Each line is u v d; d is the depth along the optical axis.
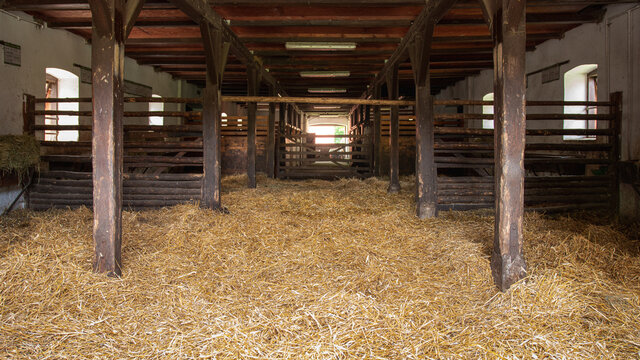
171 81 10.54
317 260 3.21
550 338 2.04
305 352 1.93
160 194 5.10
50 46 6.24
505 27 2.57
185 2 3.87
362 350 1.95
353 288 2.69
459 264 3.03
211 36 4.89
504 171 2.63
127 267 2.95
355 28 6.10
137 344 2.00
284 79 10.55
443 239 3.67
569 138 6.53
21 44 5.66
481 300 2.55
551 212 5.11
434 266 3.10
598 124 5.84
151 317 2.27
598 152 5.71
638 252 3.35
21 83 5.67
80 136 7.00
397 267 3.06
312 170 10.05
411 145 9.74
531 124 7.46
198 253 3.32
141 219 4.38
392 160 7.03
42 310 2.30
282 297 2.55
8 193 4.93
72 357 1.88
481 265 2.93
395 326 2.17
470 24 5.65
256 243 3.61
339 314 2.30
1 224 4.31
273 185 8.11
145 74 9.22
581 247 3.26
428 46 4.72
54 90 6.85
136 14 2.99
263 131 9.94
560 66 6.66
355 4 4.78
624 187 5.13
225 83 11.43
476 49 7.28
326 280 2.82
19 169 4.88
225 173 9.87
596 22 5.77
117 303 2.43
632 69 5.16
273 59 8.23
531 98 7.54
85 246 3.20
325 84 11.20
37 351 1.92
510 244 2.66
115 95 2.75
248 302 2.49
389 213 4.92
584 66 6.15
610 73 5.55
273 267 3.07
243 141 9.86
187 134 5.23
